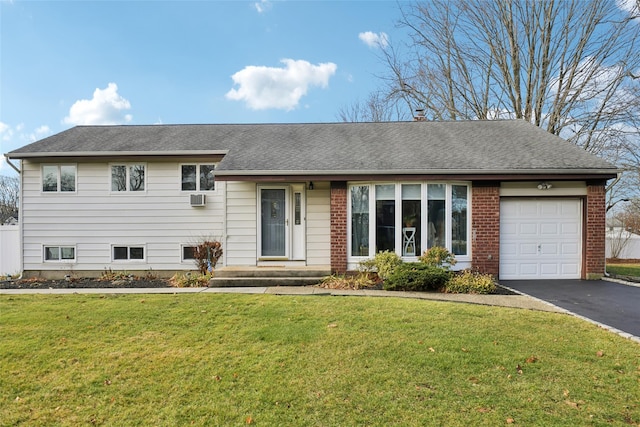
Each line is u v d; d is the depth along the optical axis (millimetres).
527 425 3131
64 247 11328
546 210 9914
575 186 9742
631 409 3369
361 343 4887
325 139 11875
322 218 10453
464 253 9750
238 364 4316
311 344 4871
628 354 4566
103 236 11266
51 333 5336
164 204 11242
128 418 3307
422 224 9609
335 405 3459
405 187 9688
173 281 9742
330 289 8492
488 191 9656
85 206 11266
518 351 4625
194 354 4605
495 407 3400
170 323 5781
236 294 7801
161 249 11266
